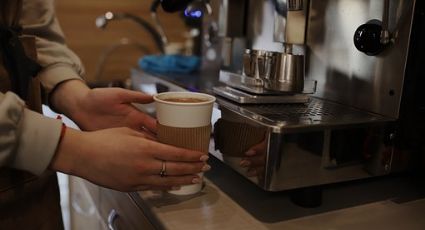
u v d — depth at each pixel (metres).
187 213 0.55
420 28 0.58
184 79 0.99
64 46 0.75
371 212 0.59
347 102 0.69
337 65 0.70
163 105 0.51
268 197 0.62
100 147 0.45
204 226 0.52
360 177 0.57
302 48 0.77
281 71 0.63
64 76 0.69
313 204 0.60
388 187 0.69
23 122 0.44
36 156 0.44
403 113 0.59
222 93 0.68
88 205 0.89
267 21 0.85
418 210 0.61
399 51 0.59
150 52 1.67
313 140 0.52
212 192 0.62
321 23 0.72
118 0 1.60
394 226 0.55
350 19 0.67
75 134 0.46
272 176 0.51
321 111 0.62
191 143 0.51
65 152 0.45
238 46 0.97
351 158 0.56
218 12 0.95
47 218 0.62
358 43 0.62
